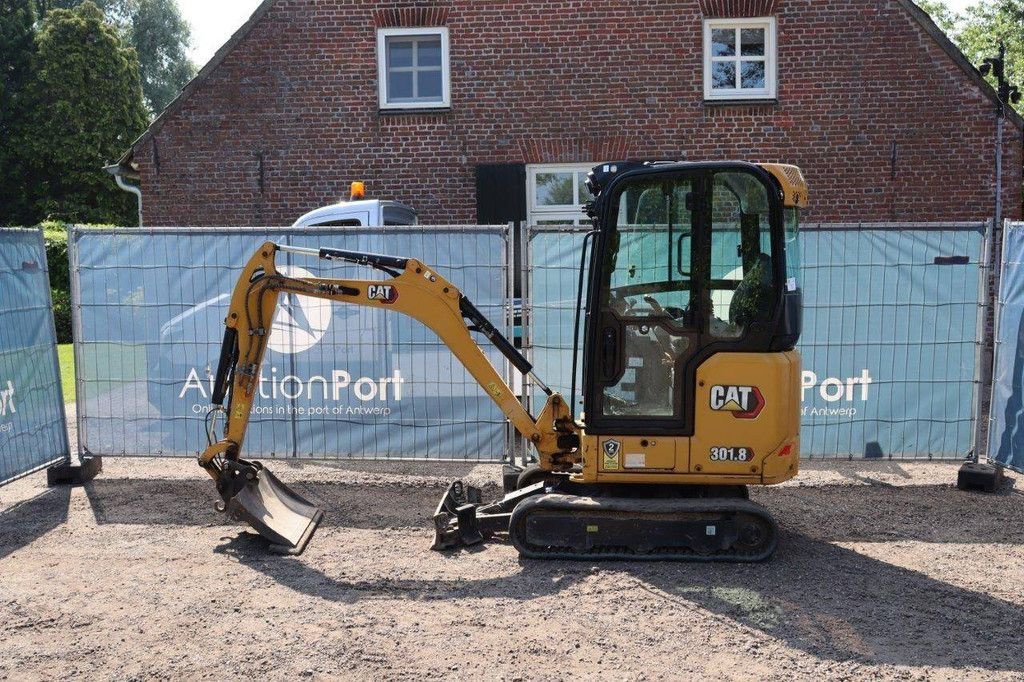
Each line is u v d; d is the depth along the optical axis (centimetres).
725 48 1423
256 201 1460
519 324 927
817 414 776
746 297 564
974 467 756
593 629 483
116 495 743
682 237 567
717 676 432
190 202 1463
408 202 1453
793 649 459
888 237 758
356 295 619
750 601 516
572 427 612
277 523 630
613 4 1408
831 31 1396
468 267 755
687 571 563
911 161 1404
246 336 625
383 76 1442
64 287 2439
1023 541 625
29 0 3878
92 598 528
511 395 616
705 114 1416
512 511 620
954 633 478
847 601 518
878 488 757
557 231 749
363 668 442
